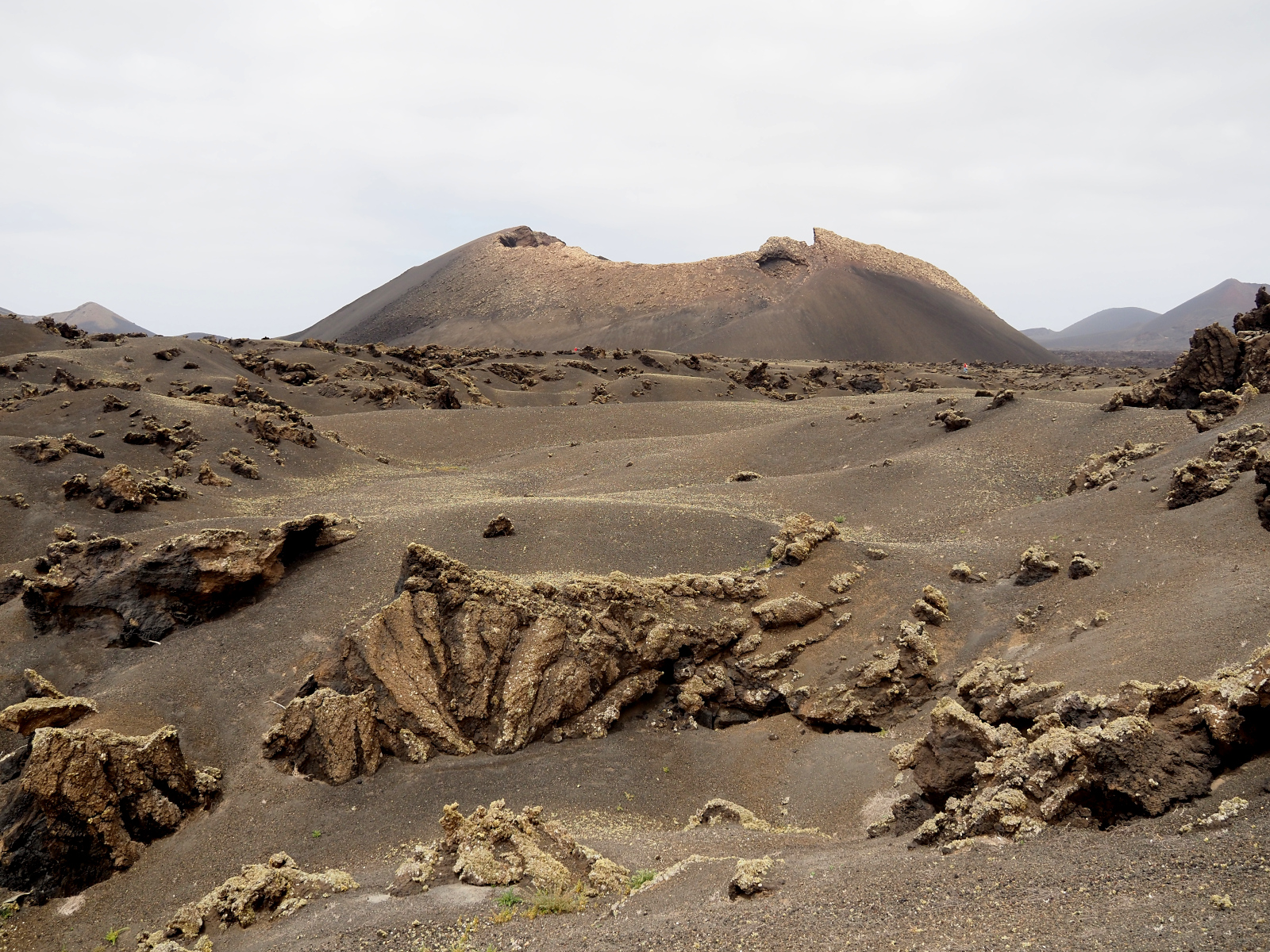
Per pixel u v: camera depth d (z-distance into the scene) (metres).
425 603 29.22
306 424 75.25
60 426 62.19
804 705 27.97
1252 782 14.05
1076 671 21.95
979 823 15.30
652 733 28.94
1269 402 41.06
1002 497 41.56
